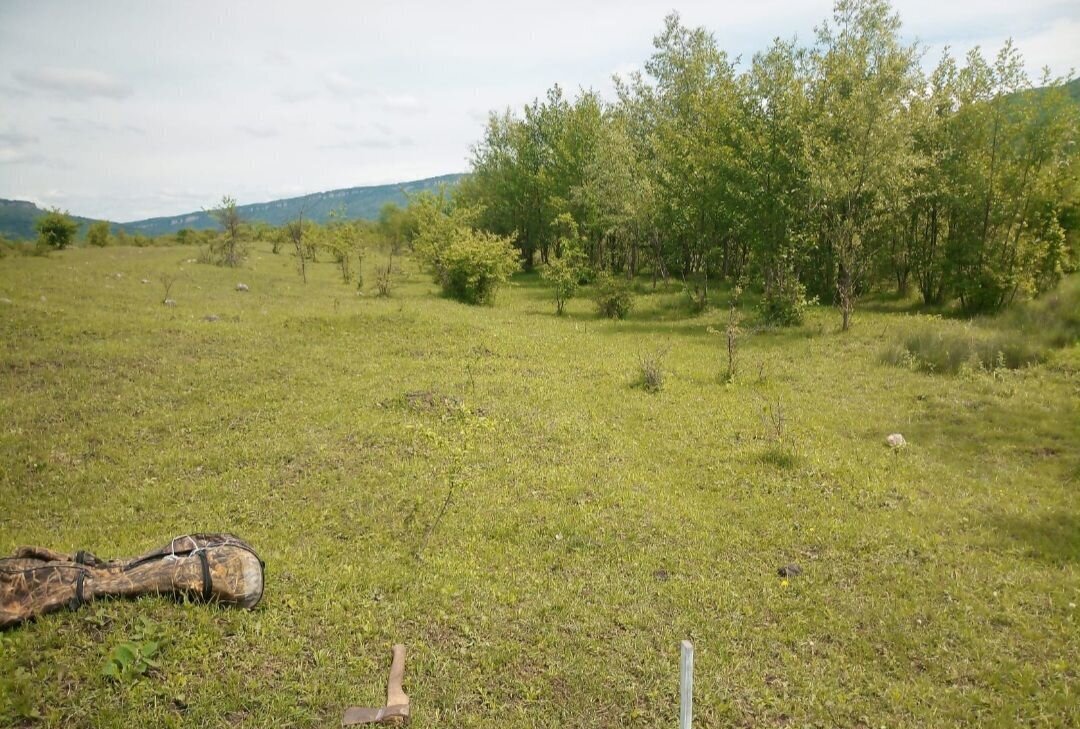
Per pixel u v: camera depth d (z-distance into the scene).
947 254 22.62
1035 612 6.58
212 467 9.98
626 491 9.33
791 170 22.17
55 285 22.55
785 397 13.77
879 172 19.72
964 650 6.04
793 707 5.35
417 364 15.50
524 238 45.31
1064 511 8.71
